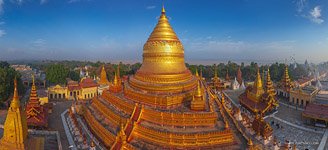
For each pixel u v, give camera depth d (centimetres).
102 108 4966
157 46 4619
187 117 3509
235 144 3269
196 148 3128
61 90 8975
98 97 5712
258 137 4534
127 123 3759
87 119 5366
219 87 10575
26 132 3200
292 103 8669
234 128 3841
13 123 2989
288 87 9719
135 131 3572
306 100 8156
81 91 9319
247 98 7994
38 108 5641
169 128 3475
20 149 3020
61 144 4462
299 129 6006
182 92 4409
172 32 4856
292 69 18312
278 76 15238
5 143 3033
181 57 4903
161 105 3966
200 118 3522
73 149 4222
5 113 6319
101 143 4194
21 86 8538
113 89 5500
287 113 7444
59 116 6438
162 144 3244
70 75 13650
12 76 7794
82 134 4659
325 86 10194
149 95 4128
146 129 3438
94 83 9956
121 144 3334
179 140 3167
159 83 4484
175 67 4697
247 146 3162
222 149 3134
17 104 3053
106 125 4366
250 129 4762
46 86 12331
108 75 14250
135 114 3922
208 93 5394
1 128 5197
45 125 5372
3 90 6988
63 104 7919
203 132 3278
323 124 6197
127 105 4300
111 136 3838
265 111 7156
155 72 4597
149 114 3759
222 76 16462
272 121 6556
